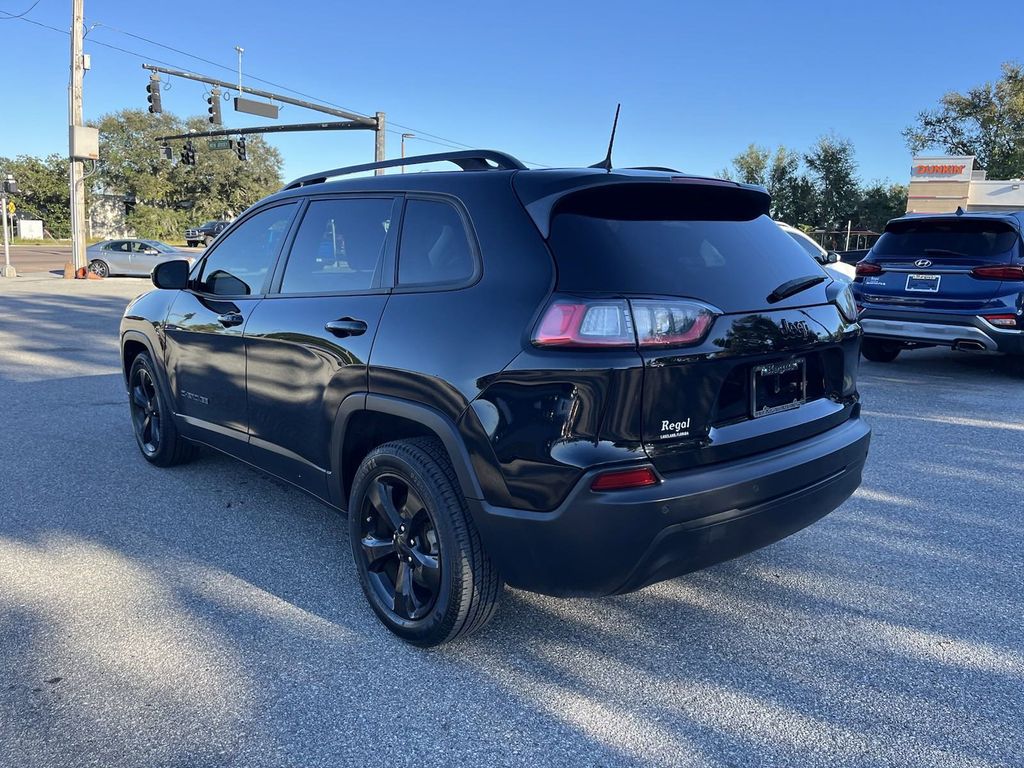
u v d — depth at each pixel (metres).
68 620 3.17
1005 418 6.66
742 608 3.33
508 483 2.53
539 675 2.82
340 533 4.12
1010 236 7.84
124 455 5.48
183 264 4.43
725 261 2.82
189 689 2.70
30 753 2.37
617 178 2.70
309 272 3.56
